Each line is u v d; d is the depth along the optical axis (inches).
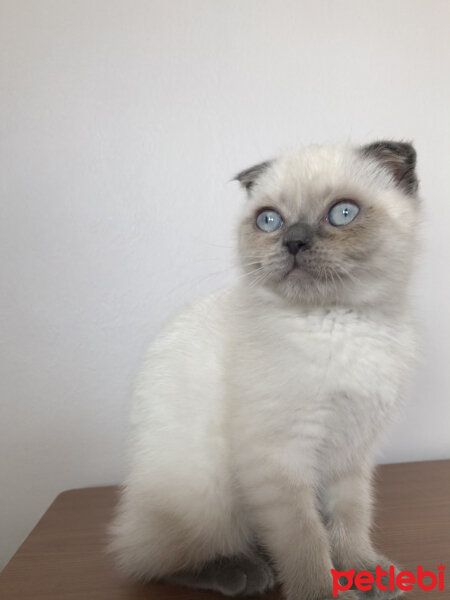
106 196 13.3
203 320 9.9
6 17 12.8
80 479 13.8
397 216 8.9
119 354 13.6
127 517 9.3
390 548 9.6
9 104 12.9
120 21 13.0
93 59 13.0
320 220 8.7
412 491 12.1
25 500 13.8
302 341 8.3
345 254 8.1
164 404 9.4
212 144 13.4
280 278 8.6
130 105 13.2
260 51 13.2
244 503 8.5
